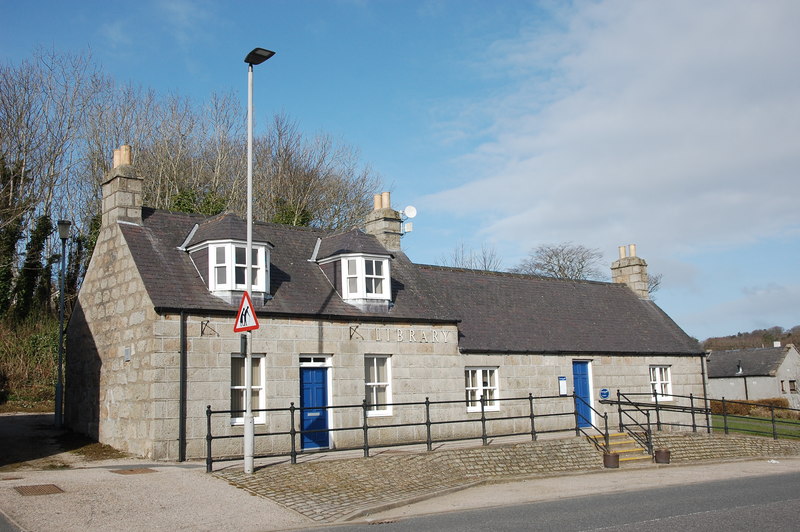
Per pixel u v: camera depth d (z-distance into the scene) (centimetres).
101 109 3806
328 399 1905
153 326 1645
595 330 2675
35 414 2445
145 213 1966
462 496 1390
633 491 1447
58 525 1018
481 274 2664
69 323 2239
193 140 4194
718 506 1223
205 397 1686
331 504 1223
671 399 2766
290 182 4397
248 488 1291
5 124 3412
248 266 1440
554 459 1839
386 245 2389
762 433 2683
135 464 1552
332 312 1938
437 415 2105
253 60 1479
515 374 2327
